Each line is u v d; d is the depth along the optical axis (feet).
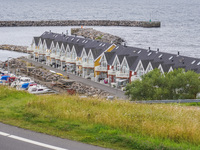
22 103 142.10
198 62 374.84
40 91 368.89
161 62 398.42
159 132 105.60
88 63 483.51
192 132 104.32
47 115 121.19
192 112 146.92
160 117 127.54
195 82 281.74
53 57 556.51
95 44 521.65
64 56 535.19
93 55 481.46
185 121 122.72
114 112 129.39
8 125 106.01
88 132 102.99
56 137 95.71
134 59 433.89
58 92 387.14
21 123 108.27
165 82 287.28
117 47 486.38
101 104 149.18
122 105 149.38
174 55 406.41
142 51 446.60
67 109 133.49
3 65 538.88
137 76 415.44
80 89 406.82
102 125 112.37
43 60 600.39
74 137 96.17
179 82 281.95
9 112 122.21
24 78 419.54
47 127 106.11
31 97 160.97
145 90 288.92
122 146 91.35
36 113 122.42
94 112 128.36
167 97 278.05
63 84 427.74
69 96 166.71
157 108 145.48
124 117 121.60
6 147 86.99
